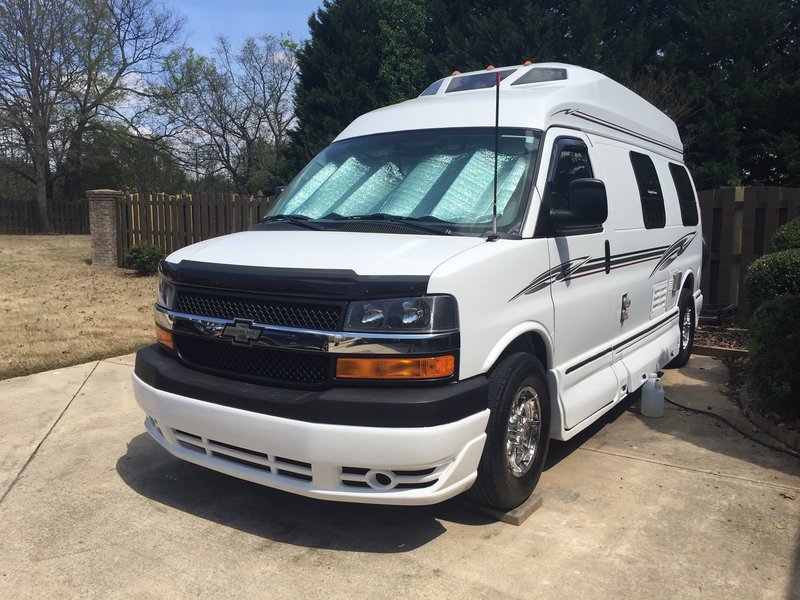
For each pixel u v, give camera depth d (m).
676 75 17.70
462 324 3.33
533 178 4.03
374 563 3.44
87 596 3.17
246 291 3.51
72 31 33.09
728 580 3.27
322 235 3.92
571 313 4.33
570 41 18.70
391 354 3.21
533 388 3.91
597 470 4.58
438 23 21.75
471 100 4.62
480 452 3.46
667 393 6.43
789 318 5.09
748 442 5.11
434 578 3.30
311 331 3.29
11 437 5.19
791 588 3.21
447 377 3.28
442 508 4.03
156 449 4.97
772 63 17.00
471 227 3.83
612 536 3.68
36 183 33.44
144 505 4.08
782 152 14.34
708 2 18.59
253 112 44.88
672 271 6.46
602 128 5.13
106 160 36.56
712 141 16.06
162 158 39.41
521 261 3.76
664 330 6.38
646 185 5.79
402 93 21.89
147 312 10.31
